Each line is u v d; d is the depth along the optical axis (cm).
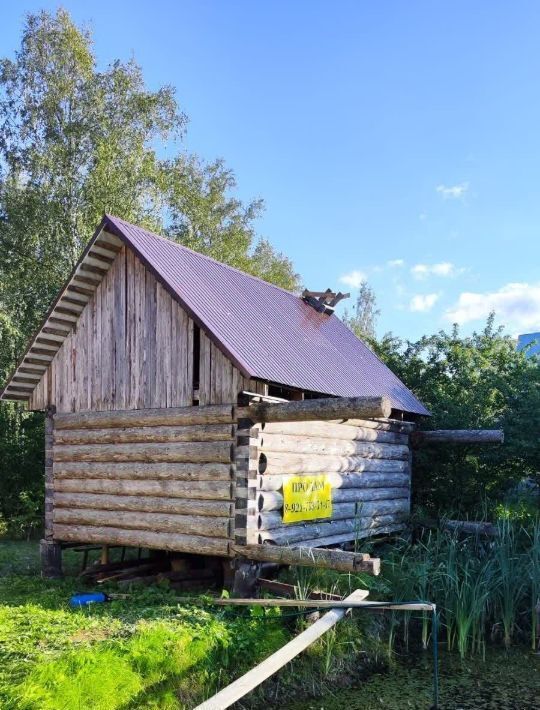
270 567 974
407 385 1750
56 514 1156
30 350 1170
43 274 2227
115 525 1073
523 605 1012
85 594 976
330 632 809
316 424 1088
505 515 1356
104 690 613
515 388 1526
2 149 2319
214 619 812
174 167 2542
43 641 729
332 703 738
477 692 780
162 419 1026
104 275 1134
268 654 751
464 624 898
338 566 841
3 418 1888
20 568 1262
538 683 811
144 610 871
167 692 652
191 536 974
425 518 1377
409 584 966
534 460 1473
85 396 1144
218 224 2938
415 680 816
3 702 564
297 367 1062
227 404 959
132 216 2286
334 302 1523
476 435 1369
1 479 1856
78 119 2295
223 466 951
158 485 1021
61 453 1163
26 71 2350
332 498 1115
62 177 2245
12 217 2217
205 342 996
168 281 999
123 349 1098
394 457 1362
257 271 3347
